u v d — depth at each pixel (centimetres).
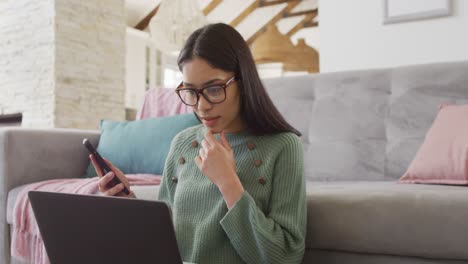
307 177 174
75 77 406
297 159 91
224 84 84
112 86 446
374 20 247
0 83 428
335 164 168
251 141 95
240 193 80
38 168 175
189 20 295
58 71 390
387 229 92
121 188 97
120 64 455
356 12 252
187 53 85
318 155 172
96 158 98
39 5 398
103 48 436
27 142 171
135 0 644
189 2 297
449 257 87
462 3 224
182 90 86
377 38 247
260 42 432
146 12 670
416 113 157
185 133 109
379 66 246
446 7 227
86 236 69
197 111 87
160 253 64
